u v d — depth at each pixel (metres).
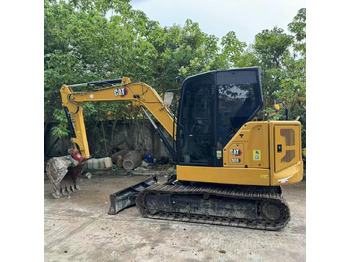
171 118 5.80
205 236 4.45
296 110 8.26
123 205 5.81
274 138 4.58
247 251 3.94
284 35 9.06
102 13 9.37
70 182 7.49
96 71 9.11
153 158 10.64
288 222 4.95
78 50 8.66
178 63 9.68
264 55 9.48
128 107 10.03
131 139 10.89
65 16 8.67
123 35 8.78
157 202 5.28
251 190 5.02
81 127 6.75
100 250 4.01
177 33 10.20
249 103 4.74
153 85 10.12
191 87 5.06
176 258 3.75
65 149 11.29
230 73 4.82
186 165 5.09
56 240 4.36
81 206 6.13
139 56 9.27
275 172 4.59
